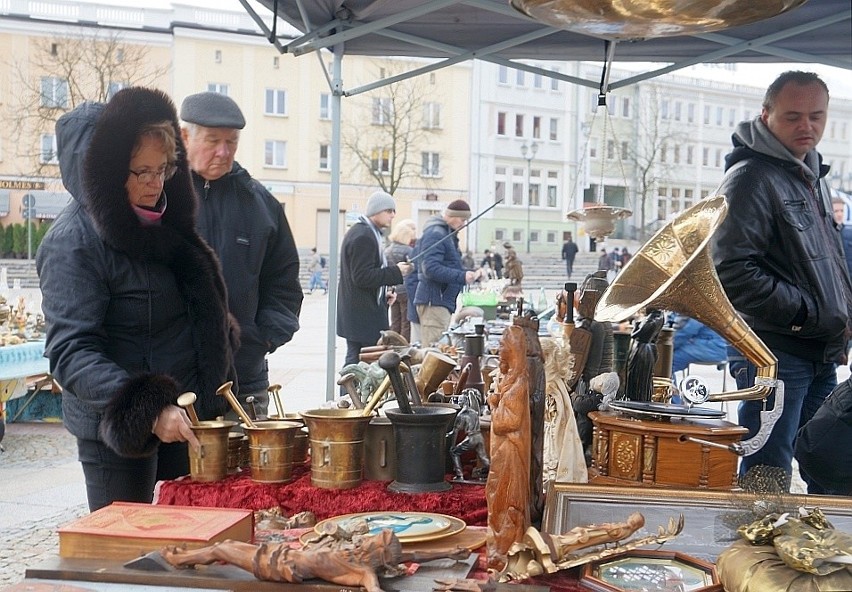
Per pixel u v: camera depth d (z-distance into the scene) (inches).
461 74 1863.9
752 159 151.3
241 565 61.7
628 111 2030.0
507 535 64.2
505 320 299.4
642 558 66.4
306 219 1791.3
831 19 195.5
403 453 86.6
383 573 61.2
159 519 70.8
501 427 64.6
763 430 91.4
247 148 1745.8
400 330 407.2
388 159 1720.0
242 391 144.9
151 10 1648.6
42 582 61.1
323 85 1781.5
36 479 249.3
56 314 101.2
